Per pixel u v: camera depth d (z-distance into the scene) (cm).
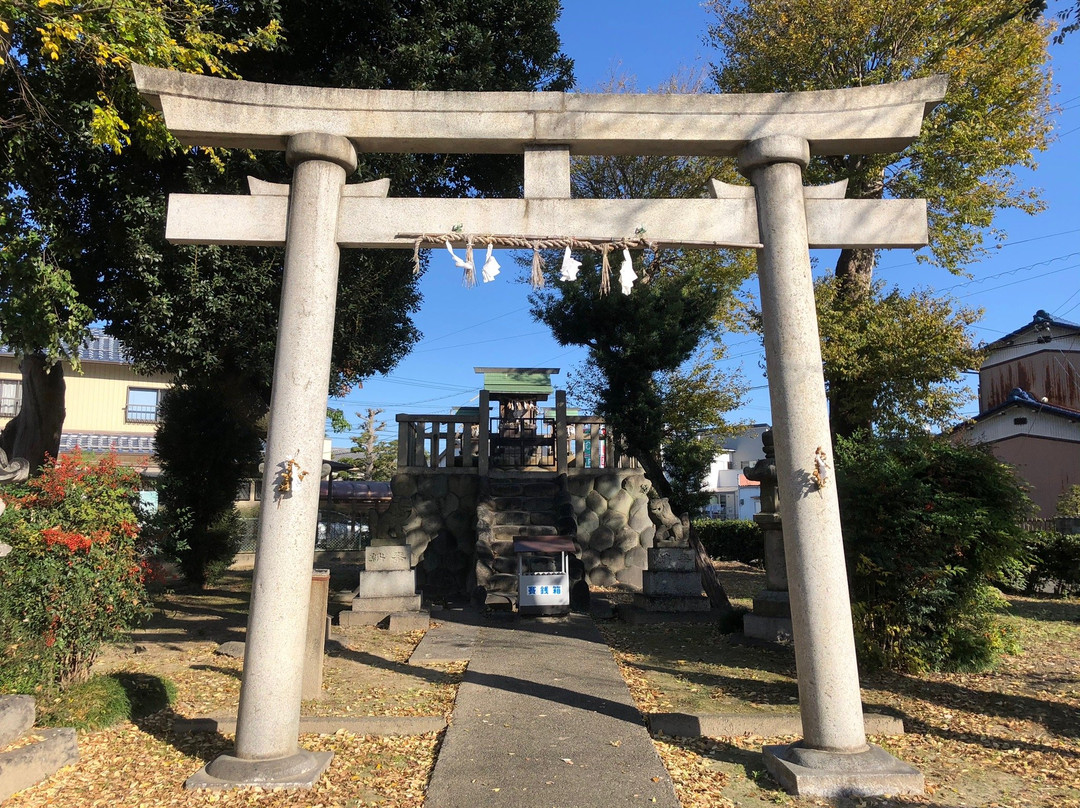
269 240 506
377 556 1005
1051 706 608
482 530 1227
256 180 514
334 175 505
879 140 516
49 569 527
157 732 532
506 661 746
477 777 439
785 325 489
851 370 1176
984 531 709
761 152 506
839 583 461
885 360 1151
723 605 1111
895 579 702
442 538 1352
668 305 1096
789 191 505
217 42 811
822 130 514
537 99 516
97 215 865
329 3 915
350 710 587
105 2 686
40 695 531
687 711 583
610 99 517
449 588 1327
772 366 494
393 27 938
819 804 412
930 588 692
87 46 700
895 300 1251
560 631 929
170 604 1136
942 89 507
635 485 1405
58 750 460
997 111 1217
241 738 443
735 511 3900
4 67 706
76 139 783
